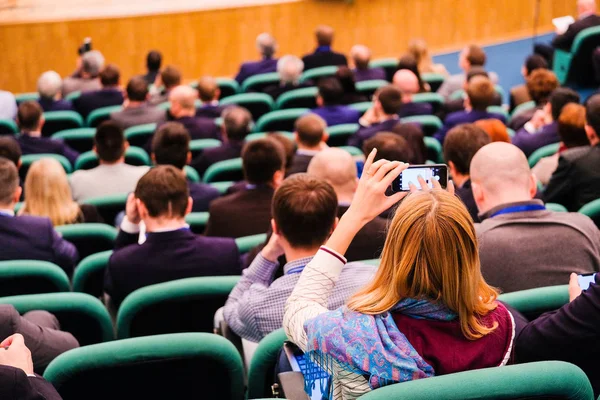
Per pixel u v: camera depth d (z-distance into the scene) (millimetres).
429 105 7172
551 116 5773
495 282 2855
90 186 5234
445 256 1711
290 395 2186
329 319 1761
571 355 2086
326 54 9227
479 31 11633
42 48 11047
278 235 2777
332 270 1880
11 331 2613
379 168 1896
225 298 3033
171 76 8328
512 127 6539
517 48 11289
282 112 7055
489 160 3039
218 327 2990
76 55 11125
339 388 1810
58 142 6465
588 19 8602
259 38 9250
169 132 4887
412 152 5148
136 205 3646
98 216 4605
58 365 2275
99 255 3691
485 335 1784
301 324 1821
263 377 2525
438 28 11570
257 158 4031
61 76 11188
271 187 4105
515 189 3021
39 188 4398
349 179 3770
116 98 8305
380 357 1716
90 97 8250
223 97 8977
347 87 7789
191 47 11234
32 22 10914
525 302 2475
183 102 6727
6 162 3893
